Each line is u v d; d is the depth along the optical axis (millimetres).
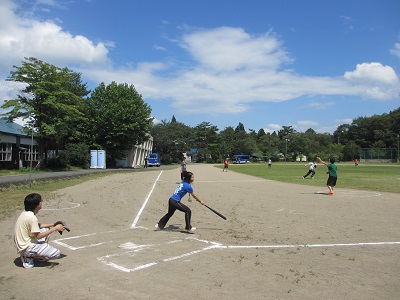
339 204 12562
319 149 101375
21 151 36531
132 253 6078
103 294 4242
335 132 130875
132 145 53156
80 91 57594
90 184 20703
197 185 21109
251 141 103625
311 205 12305
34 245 5289
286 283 4660
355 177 28625
